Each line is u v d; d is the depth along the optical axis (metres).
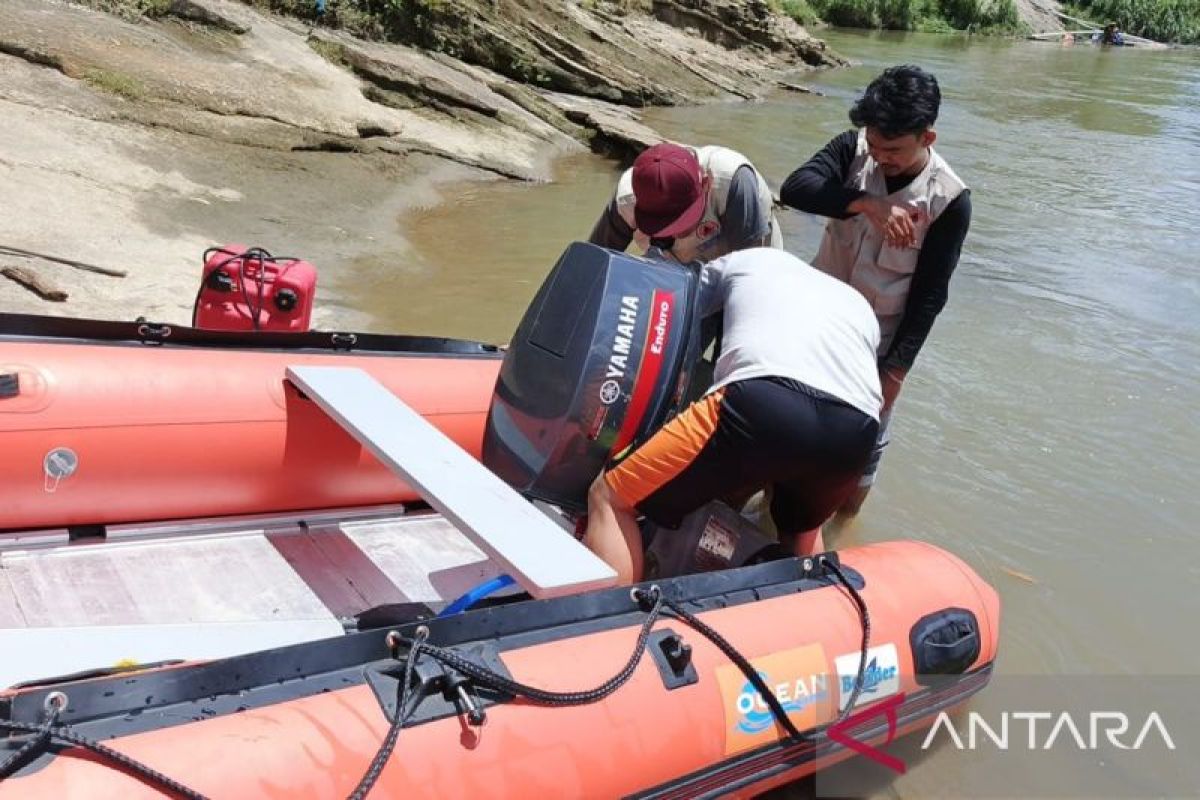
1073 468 5.19
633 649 2.51
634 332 2.80
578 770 2.30
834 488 2.80
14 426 2.99
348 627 2.76
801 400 2.59
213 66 8.99
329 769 2.04
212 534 3.34
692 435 2.62
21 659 2.42
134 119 7.68
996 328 7.00
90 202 6.35
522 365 2.90
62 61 7.87
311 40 10.29
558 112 11.72
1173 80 24.77
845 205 3.51
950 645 3.08
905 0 32.19
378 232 7.31
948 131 14.83
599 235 3.70
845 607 2.93
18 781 1.82
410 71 10.37
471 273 6.79
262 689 2.14
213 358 3.38
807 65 21.00
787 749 2.73
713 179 3.46
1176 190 12.12
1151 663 3.82
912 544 3.39
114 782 1.87
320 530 3.48
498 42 12.71
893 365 3.74
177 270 5.82
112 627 2.61
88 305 5.16
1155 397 6.13
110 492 3.15
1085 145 14.71
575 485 2.89
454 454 2.92
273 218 7.05
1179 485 5.13
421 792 2.11
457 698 2.23
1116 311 7.60
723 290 2.92
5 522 3.07
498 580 2.72
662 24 18.91
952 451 5.22
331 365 3.48
